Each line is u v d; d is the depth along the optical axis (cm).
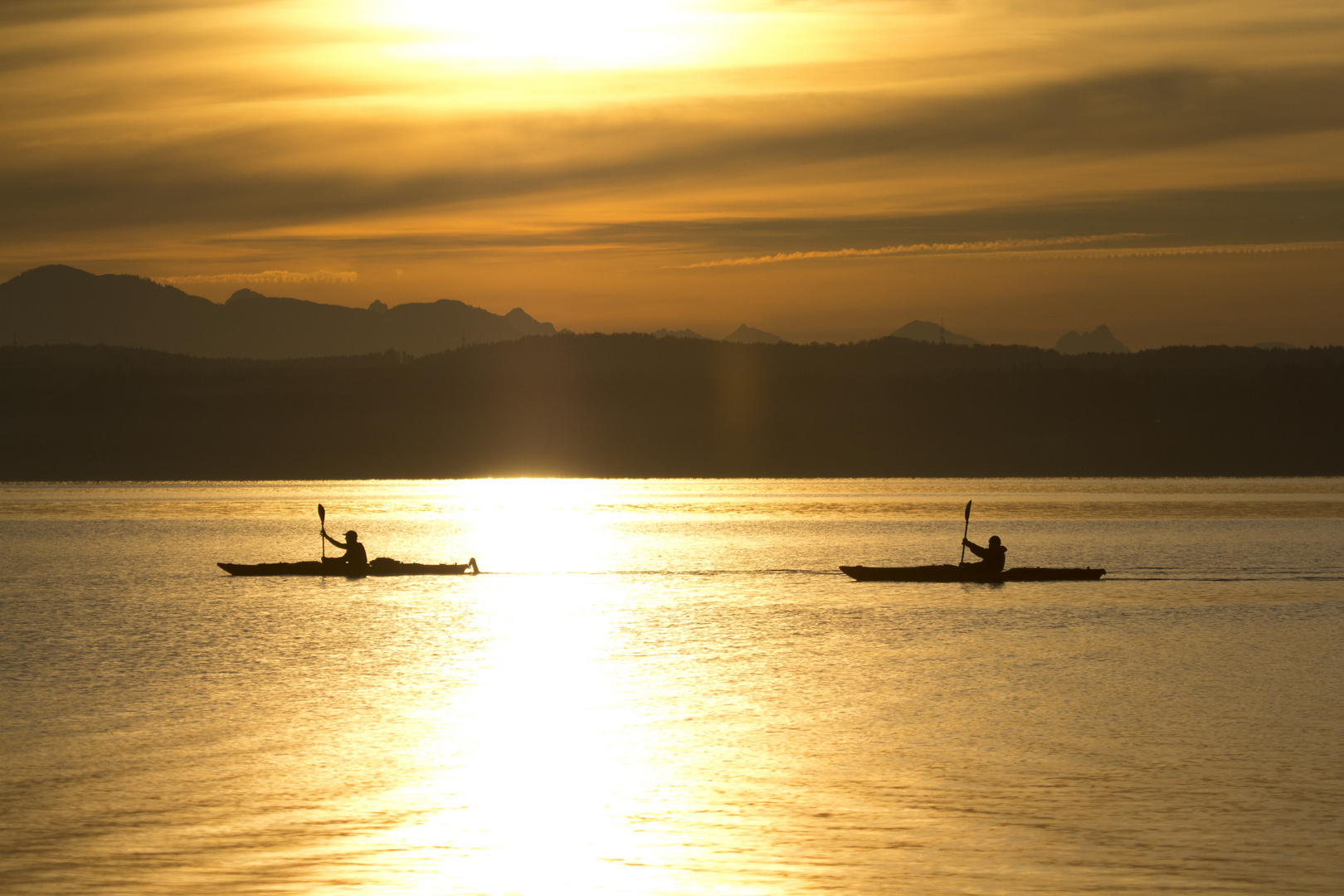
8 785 6581
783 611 13600
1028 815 6091
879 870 5400
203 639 11475
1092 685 9244
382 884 5278
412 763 7025
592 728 7888
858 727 7888
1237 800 6294
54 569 18812
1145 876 5328
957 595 15075
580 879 5319
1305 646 11069
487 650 10969
